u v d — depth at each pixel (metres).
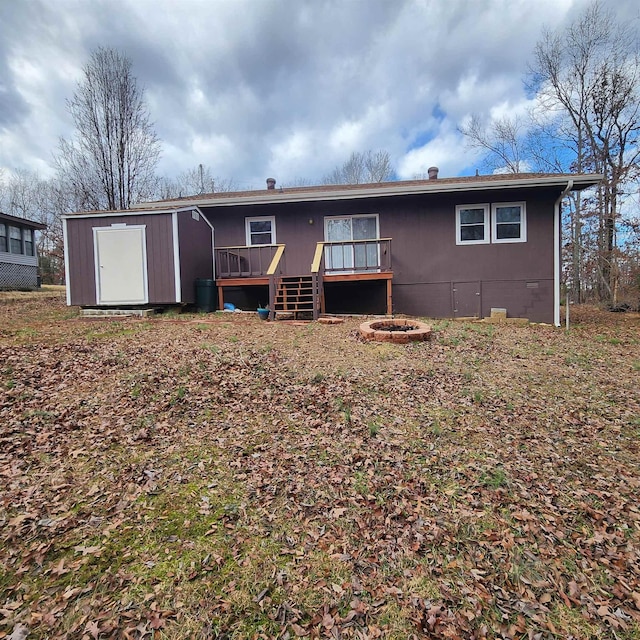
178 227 9.58
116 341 6.37
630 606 1.81
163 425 3.58
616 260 15.25
